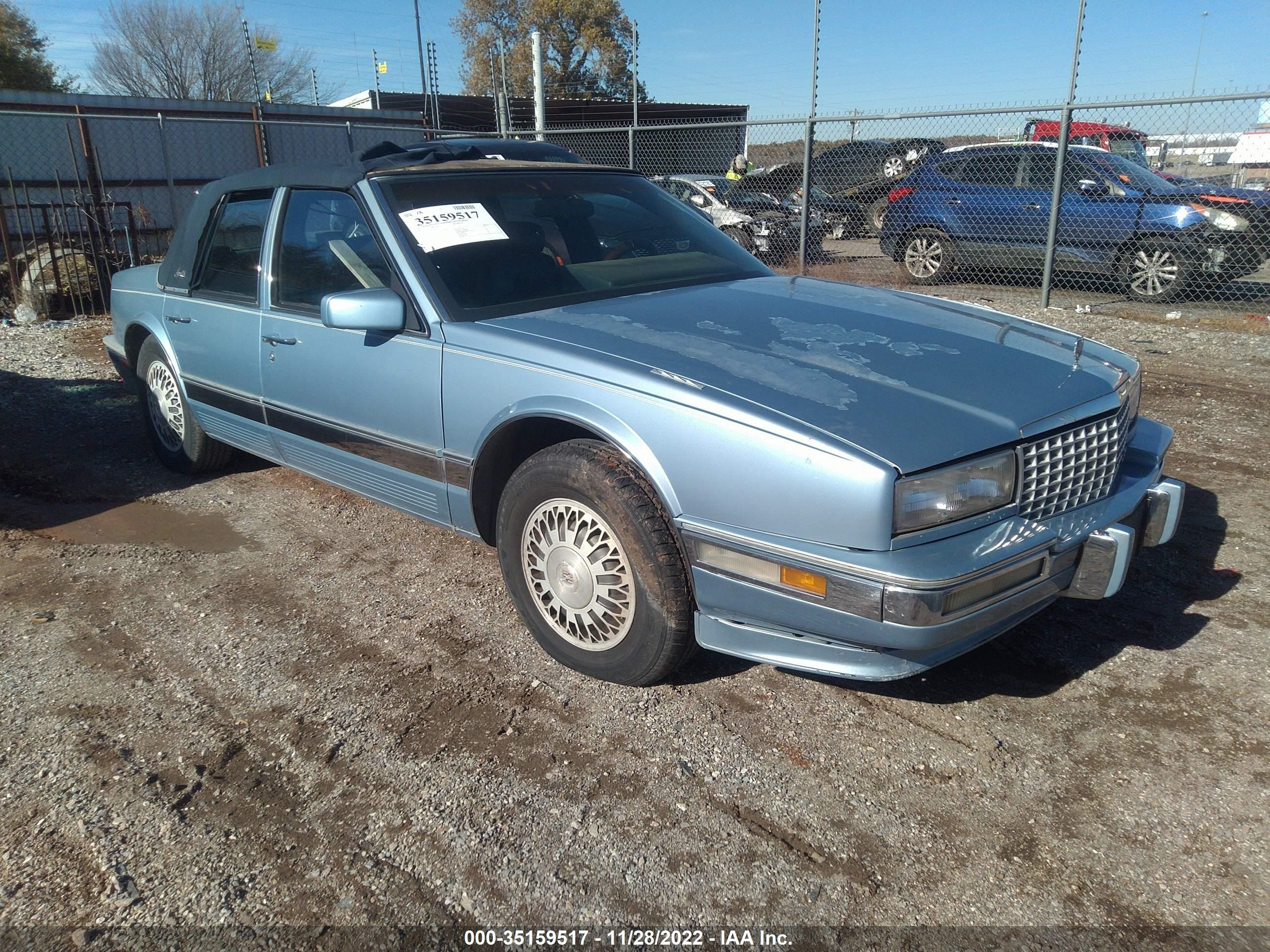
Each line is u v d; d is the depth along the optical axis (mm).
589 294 3340
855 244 13039
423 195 3438
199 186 17094
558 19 41969
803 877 2113
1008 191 10234
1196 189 9336
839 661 2434
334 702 2816
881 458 2219
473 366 2959
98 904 2047
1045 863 2143
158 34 39125
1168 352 7422
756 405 2410
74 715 2752
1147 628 3172
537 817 2311
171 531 4188
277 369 3762
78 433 5750
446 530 3756
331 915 2020
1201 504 4285
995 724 2670
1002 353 2854
